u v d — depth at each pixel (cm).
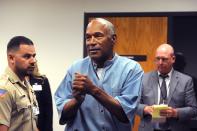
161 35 454
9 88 219
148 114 336
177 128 335
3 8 488
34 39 480
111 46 188
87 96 186
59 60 474
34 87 333
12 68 228
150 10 457
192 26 504
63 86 198
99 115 184
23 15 483
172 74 359
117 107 178
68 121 190
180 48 511
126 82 187
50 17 478
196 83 437
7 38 485
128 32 461
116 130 186
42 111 340
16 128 220
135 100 184
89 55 188
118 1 464
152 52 455
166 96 350
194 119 426
